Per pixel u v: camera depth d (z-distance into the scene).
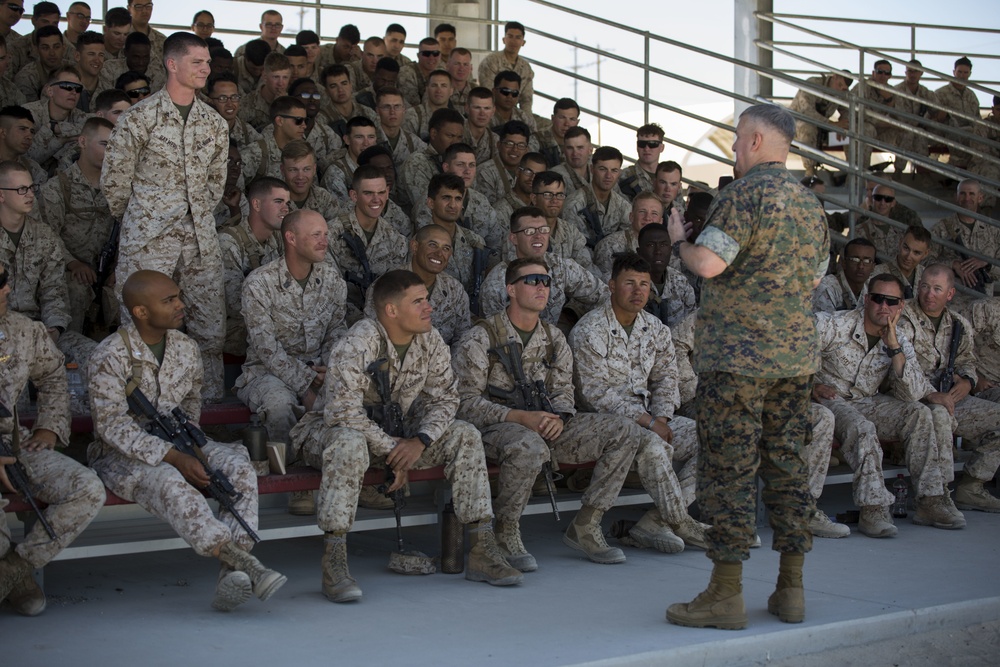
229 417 6.12
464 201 8.23
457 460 5.24
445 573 5.39
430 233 6.53
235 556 4.61
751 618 4.59
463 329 6.78
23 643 4.19
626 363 6.12
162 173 6.00
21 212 6.25
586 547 5.68
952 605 4.84
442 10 12.77
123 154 5.90
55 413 4.96
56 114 8.11
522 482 5.44
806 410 4.55
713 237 4.28
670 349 6.34
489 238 8.27
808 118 10.17
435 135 9.36
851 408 6.72
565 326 7.19
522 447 5.43
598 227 8.45
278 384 5.88
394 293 5.15
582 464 5.86
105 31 10.06
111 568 5.46
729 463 4.41
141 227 5.98
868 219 10.12
